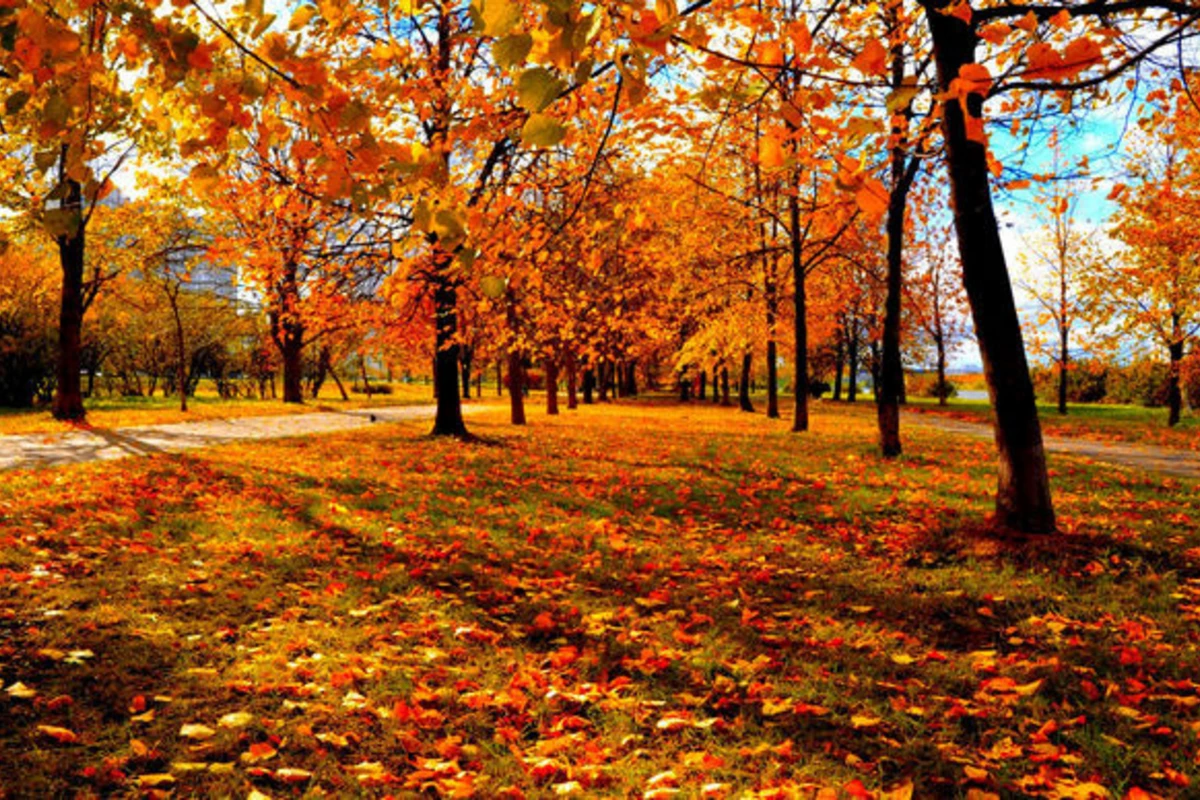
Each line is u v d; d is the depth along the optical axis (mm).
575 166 8195
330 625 4316
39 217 2221
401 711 3184
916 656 3979
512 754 2934
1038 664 3758
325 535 6398
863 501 8227
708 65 2758
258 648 3902
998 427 6125
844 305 24484
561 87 1812
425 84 4230
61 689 3342
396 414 26453
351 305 12359
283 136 2811
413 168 2568
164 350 38906
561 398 51812
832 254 18000
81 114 2426
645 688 3566
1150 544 5750
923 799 2674
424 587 5094
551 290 12336
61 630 3996
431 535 6594
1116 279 19234
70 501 7180
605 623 4504
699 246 19031
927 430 19750
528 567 5711
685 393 45562
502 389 75062
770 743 3045
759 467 11227
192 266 16531
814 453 13344
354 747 2996
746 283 21594
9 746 2863
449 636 4203
